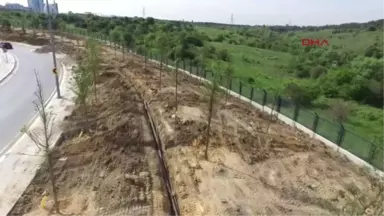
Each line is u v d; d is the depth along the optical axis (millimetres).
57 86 26547
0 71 38844
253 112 24359
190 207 12625
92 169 14758
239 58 60031
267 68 54719
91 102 23953
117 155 15828
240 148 17688
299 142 19172
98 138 17266
